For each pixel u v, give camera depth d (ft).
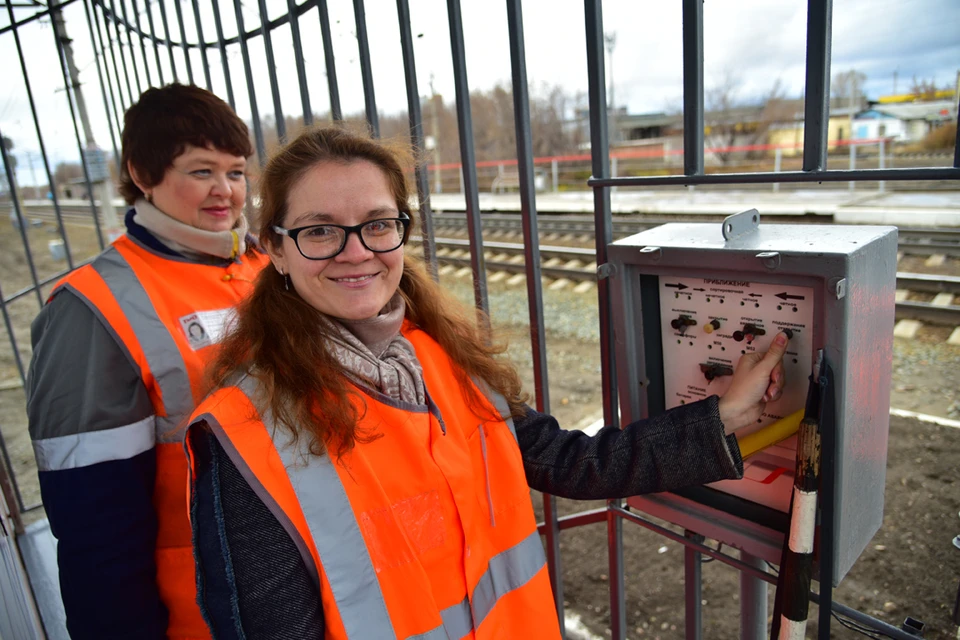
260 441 2.85
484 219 32.71
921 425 10.66
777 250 3.13
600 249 4.23
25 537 7.96
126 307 3.89
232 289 4.51
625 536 9.79
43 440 3.66
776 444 3.69
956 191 27.73
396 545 3.00
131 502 3.73
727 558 4.03
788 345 3.39
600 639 7.93
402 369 3.31
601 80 3.94
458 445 3.43
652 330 3.97
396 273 3.22
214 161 4.22
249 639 2.77
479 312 4.17
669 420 3.56
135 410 3.81
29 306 29.99
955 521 8.58
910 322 14.37
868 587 7.93
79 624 3.72
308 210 3.00
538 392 4.93
